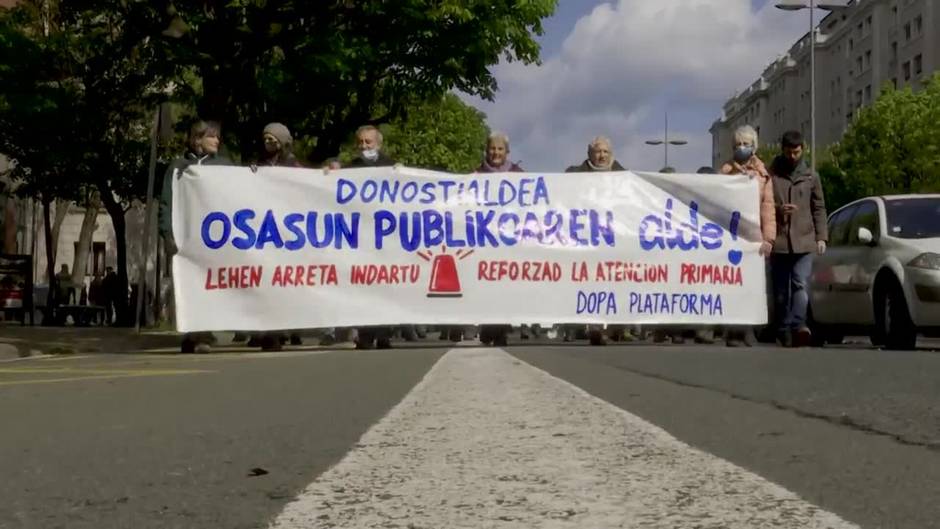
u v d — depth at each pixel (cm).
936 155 5094
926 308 1112
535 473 302
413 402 499
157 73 1873
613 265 1141
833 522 237
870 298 1205
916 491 274
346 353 994
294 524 242
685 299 1148
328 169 1123
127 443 386
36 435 412
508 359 827
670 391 540
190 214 1108
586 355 876
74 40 2477
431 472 307
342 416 459
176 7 1723
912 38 7738
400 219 1124
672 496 267
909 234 1190
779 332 1105
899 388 545
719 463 317
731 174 1175
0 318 3184
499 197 1136
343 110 2094
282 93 1723
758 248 1145
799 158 1098
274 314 1107
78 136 2675
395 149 5262
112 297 3344
